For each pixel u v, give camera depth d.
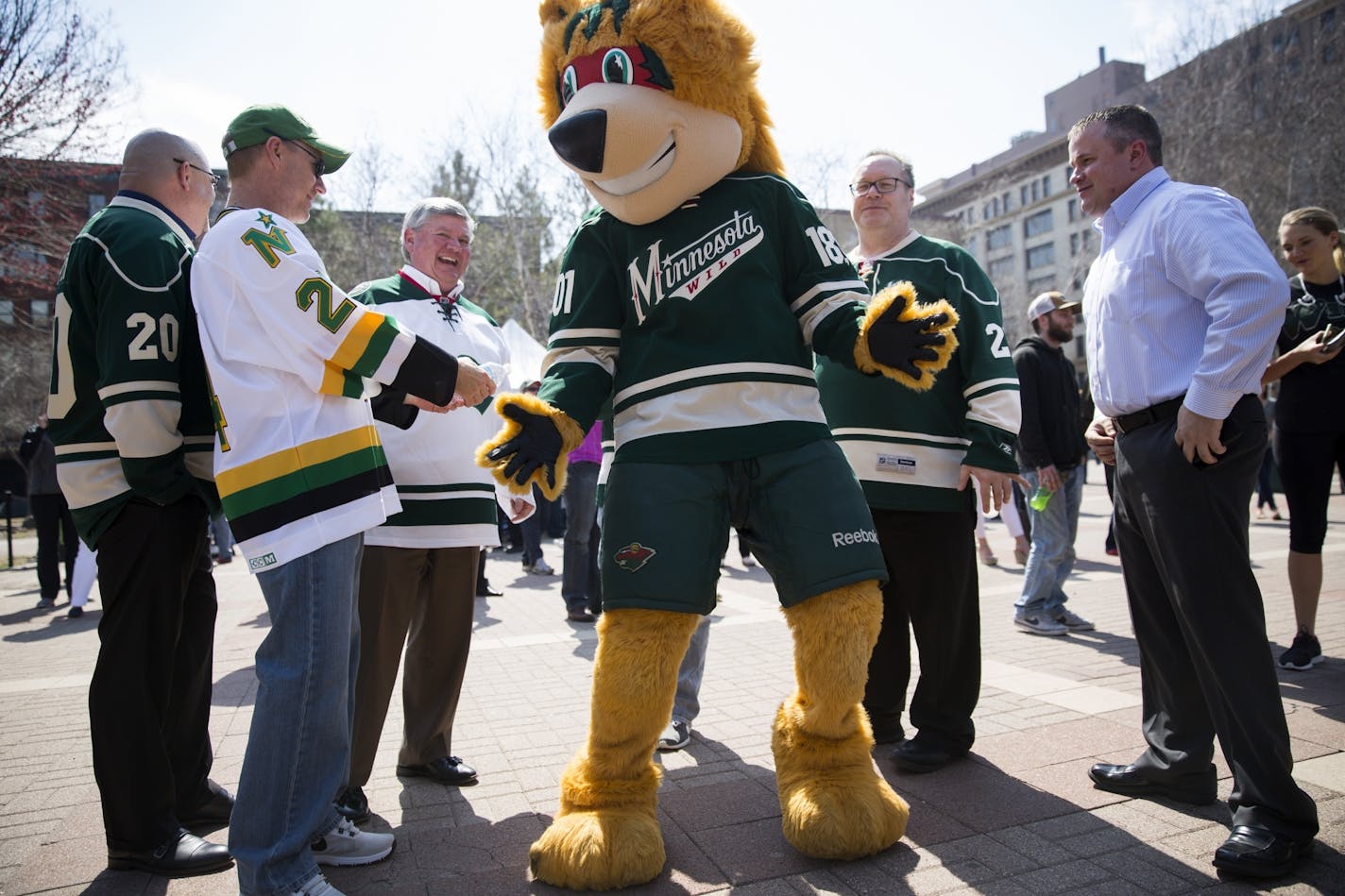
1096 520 12.91
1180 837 2.52
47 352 23.62
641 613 2.44
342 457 2.24
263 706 2.14
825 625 2.45
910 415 3.19
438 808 2.96
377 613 2.97
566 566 6.63
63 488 2.60
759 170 2.70
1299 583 4.29
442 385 2.32
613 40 2.43
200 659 2.88
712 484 2.49
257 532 2.16
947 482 3.18
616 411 2.64
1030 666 4.56
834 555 2.42
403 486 3.06
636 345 2.61
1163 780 2.77
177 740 2.84
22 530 22.50
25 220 16.03
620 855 2.29
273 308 2.17
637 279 2.58
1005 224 60.25
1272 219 26.78
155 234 2.61
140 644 2.57
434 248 3.39
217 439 2.25
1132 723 3.54
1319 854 2.36
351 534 2.24
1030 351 5.45
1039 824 2.63
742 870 2.42
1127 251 2.66
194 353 2.68
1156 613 2.77
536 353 10.26
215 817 2.91
